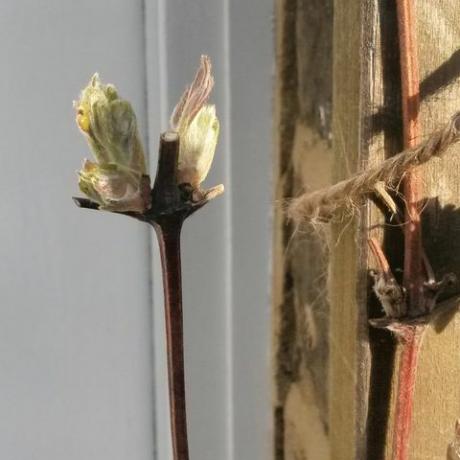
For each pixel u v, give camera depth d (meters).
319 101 0.23
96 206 0.15
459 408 0.20
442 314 0.20
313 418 0.25
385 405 0.20
